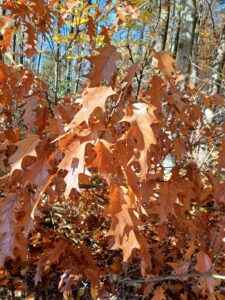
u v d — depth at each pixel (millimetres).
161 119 1381
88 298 2055
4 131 1768
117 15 2176
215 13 11078
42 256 1864
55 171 1411
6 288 2068
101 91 1054
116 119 1234
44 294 2066
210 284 1664
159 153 1771
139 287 2045
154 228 2262
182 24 6273
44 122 1664
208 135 2299
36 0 1649
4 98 1741
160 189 1621
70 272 1882
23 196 1372
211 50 9844
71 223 2361
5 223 1364
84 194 2166
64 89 3914
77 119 1033
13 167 1170
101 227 2436
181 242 2055
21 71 1767
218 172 1571
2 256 1351
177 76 1970
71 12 2320
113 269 2158
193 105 1884
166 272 2121
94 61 1123
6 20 1590
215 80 5062
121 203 1139
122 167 1221
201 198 1917
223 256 2170
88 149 1178
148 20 4449
